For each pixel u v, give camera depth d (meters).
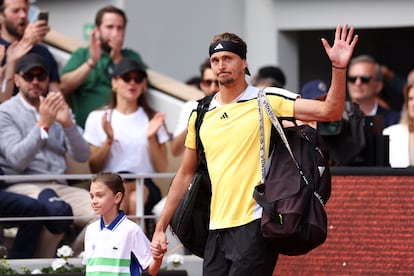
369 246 28.48
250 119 23.67
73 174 33.09
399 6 43.59
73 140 32.03
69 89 35.41
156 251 24.95
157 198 32.62
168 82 36.72
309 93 31.42
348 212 28.66
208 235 24.59
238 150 23.64
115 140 33.28
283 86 37.31
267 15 44.56
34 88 32.00
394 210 28.44
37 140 31.33
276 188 23.27
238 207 23.62
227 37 23.80
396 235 28.34
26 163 31.47
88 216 30.86
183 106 36.00
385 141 29.59
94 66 35.50
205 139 23.92
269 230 23.06
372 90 37.25
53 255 30.83
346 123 29.52
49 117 31.41
